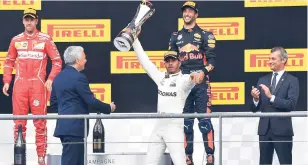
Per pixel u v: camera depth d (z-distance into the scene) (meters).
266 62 38.94
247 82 39.00
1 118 31.59
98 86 39.03
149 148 33.06
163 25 39.00
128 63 39.00
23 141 36.12
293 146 38.47
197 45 35.84
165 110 33.06
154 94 39.00
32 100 37.56
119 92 39.00
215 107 39.00
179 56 36.12
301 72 38.88
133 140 38.84
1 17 38.88
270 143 36.00
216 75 39.00
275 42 38.91
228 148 38.78
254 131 38.75
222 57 39.00
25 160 36.12
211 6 38.97
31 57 37.50
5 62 37.78
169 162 35.75
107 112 33.19
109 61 39.06
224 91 39.00
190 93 35.72
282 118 35.62
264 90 35.28
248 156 38.69
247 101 39.00
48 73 38.81
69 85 32.72
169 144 32.66
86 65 39.00
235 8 38.94
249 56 38.94
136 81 39.03
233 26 38.91
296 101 35.75
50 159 36.75
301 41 38.88
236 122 38.78
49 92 37.84
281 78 36.06
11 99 38.88
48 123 38.75
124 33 33.88
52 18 39.00
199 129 35.62
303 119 38.50
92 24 39.03
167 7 39.00
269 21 38.91
